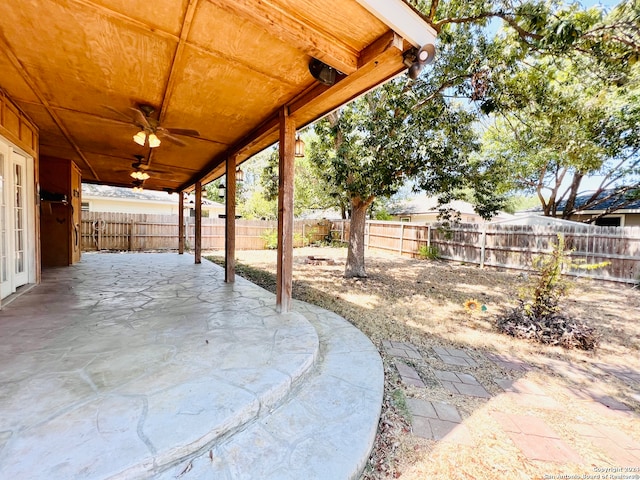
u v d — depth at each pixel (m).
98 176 8.49
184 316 3.37
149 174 7.89
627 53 3.71
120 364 2.19
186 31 2.14
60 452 1.35
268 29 1.94
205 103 3.39
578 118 5.04
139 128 4.07
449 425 2.00
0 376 1.97
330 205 14.40
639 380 2.69
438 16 4.65
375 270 8.10
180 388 1.90
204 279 5.69
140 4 1.88
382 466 1.64
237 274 6.71
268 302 4.06
